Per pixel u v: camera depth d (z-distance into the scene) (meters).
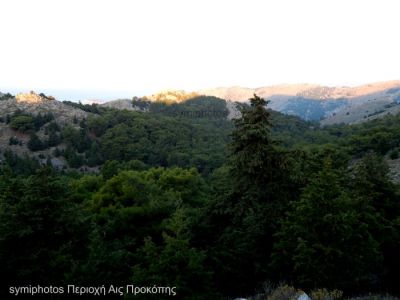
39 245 13.68
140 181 20.33
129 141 112.88
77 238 14.76
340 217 13.28
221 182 18.94
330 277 12.95
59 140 120.81
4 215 13.61
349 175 20.53
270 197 16.86
